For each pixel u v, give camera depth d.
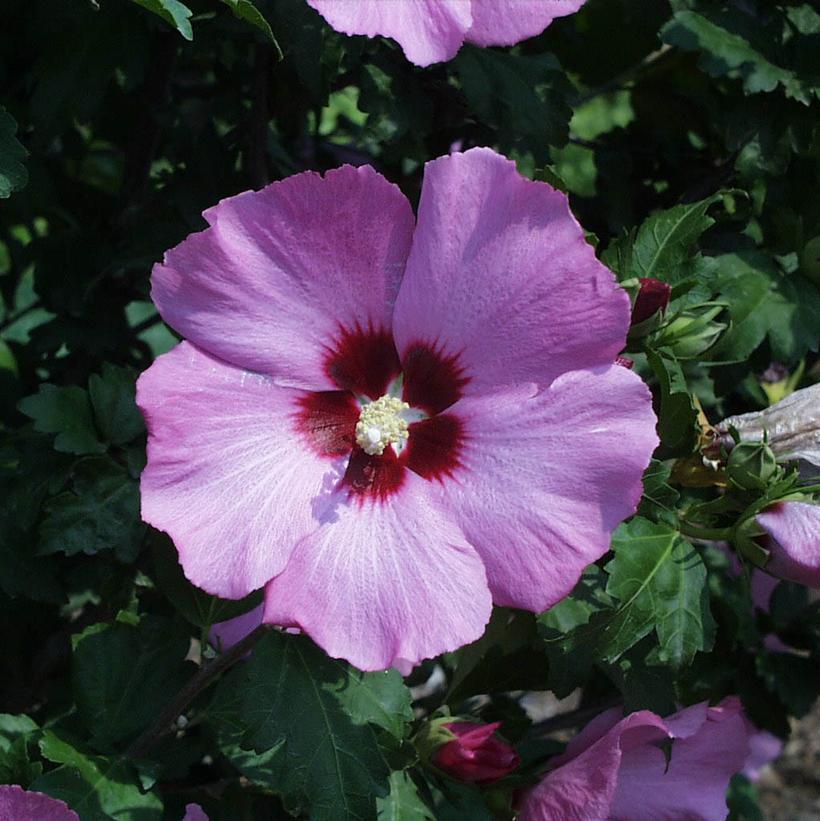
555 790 0.52
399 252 0.47
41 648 0.62
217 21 0.54
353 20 0.49
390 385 0.49
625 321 0.46
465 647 0.56
